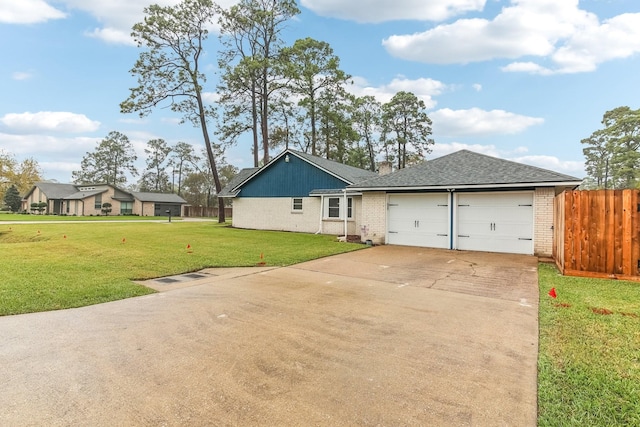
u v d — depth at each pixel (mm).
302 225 18406
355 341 3832
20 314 4703
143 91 25000
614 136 40062
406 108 37844
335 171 17359
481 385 2867
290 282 6855
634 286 6477
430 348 3646
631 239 7023
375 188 12820
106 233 16469
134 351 3508
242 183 20812
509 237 10812
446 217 11914
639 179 31812
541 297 5719
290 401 2607
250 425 2299
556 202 9188
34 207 44938
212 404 2553
